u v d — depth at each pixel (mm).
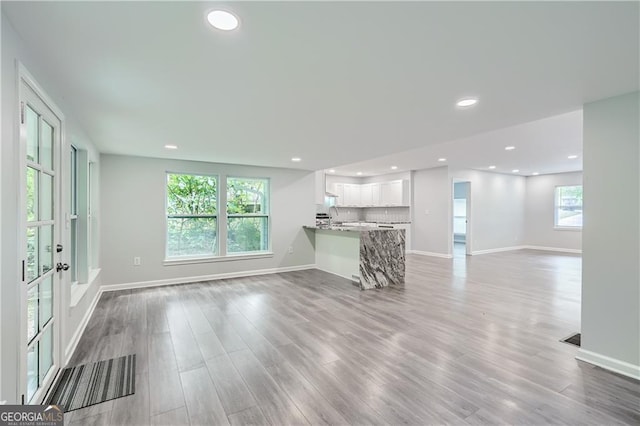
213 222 5617
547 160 6809
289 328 3219
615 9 1333
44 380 2037
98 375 2307
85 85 2146
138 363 2490
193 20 1431
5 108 1404
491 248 8945
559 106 2576
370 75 2018
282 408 1915
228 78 2059
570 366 2406
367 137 3684
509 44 1635
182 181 5359
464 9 1346
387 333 3072
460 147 5402
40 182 1972
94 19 1420
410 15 1389
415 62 1841
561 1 1280
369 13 1378
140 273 4922
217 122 3043
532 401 1967
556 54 1736
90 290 3633
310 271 6289
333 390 2102
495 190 9055
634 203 2262
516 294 4488
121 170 4773
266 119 2951
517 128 4160
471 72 1973
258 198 6121
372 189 9773
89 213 3832
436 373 2312
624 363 2291
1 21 1355
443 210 8000
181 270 5246
